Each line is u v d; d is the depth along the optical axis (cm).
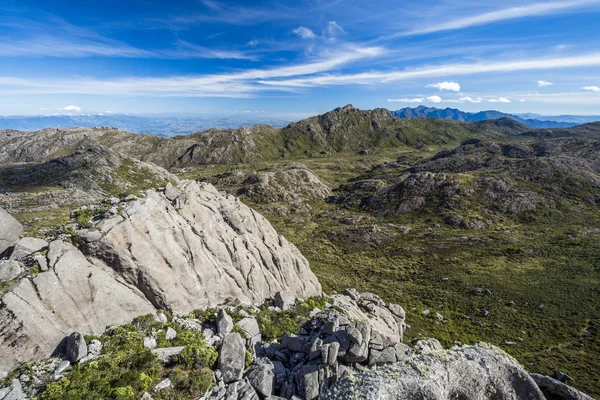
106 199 2697
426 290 7475
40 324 1609
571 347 4722
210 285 2730
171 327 2095
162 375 1644
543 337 5075
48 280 1731
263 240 4066
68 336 1703
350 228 13012
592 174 14738
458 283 7738
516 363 1444
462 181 15275
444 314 6125
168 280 2336
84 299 1861
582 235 10100
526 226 11700
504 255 9381
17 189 7212
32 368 1513
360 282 8025
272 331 2406
